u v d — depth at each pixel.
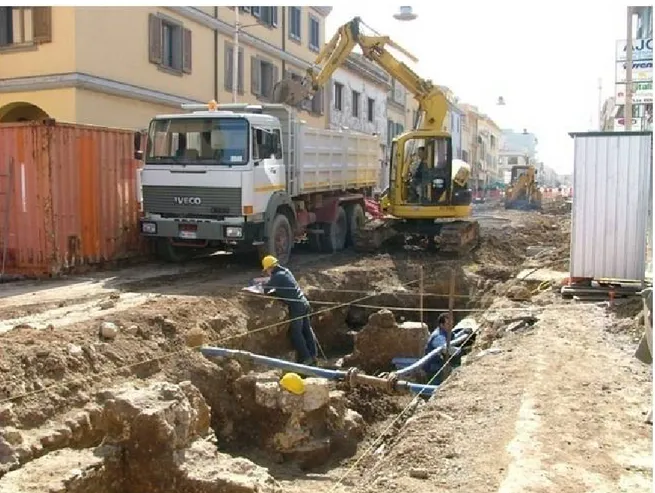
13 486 5.91
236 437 9.27
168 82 21.39
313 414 8.94
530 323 10.58
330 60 17.47
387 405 10.51
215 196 13.52
